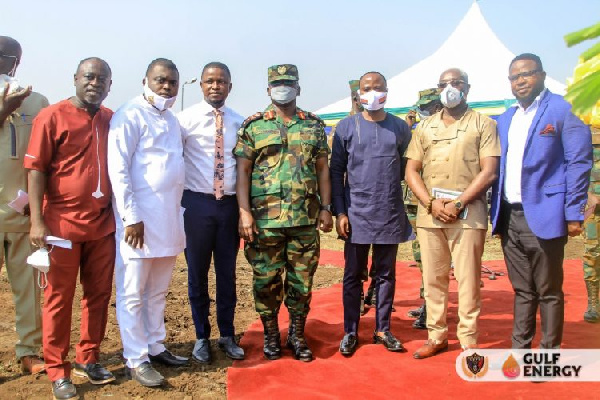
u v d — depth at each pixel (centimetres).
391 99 1641
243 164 412
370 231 424
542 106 378
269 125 409
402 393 357
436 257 421
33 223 335
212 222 416
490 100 1499
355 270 438
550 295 384
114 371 395
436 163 414
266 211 407
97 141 354
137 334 374
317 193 419
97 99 346
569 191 365
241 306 595
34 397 347
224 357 431
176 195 379
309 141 411
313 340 469
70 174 345
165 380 376
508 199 393
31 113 389
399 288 684
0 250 378
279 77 400
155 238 367
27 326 391
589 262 521
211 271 777
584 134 364
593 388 359
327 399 347
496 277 744
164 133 374
